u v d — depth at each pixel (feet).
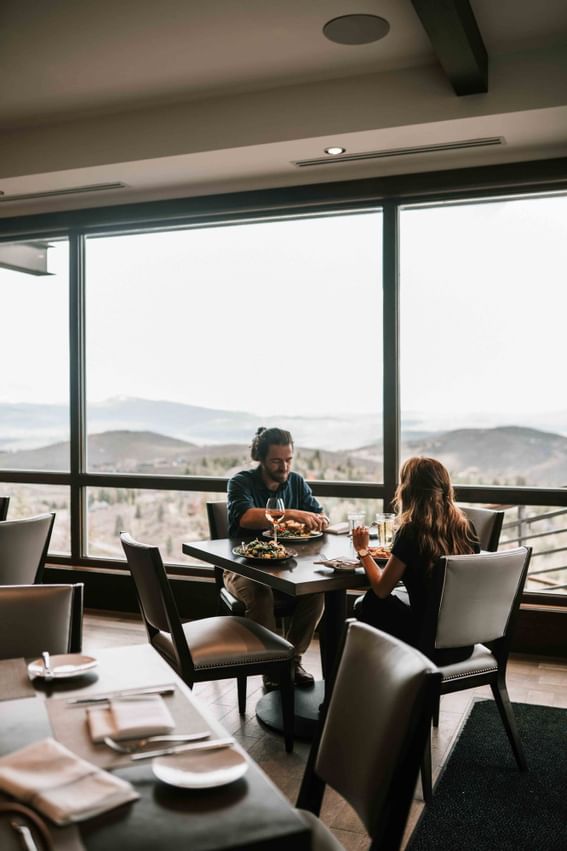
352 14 10.75
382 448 15.35
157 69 12.55
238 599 11.53
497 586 8.87
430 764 8.69
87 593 17.30
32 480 18.29
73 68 12.48
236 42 11.62
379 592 9.19
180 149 14.03
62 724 5.01
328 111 13.07
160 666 6.15
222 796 4.16
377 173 14.89
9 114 14.46
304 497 12.85
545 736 10.41
